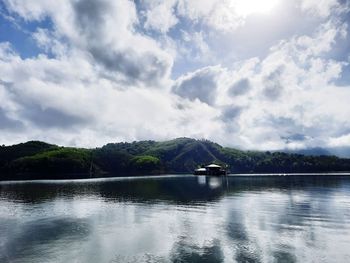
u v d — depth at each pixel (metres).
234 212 51.38
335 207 55.22
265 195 77.69
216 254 29.88
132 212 53.31
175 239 35.31
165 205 61.09
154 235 37.34
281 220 44.25
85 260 28.94
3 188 113.00
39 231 40.41
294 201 64.31
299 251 30.16
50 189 105.94
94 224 44.31
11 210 57.50
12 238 37.00
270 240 34.00
